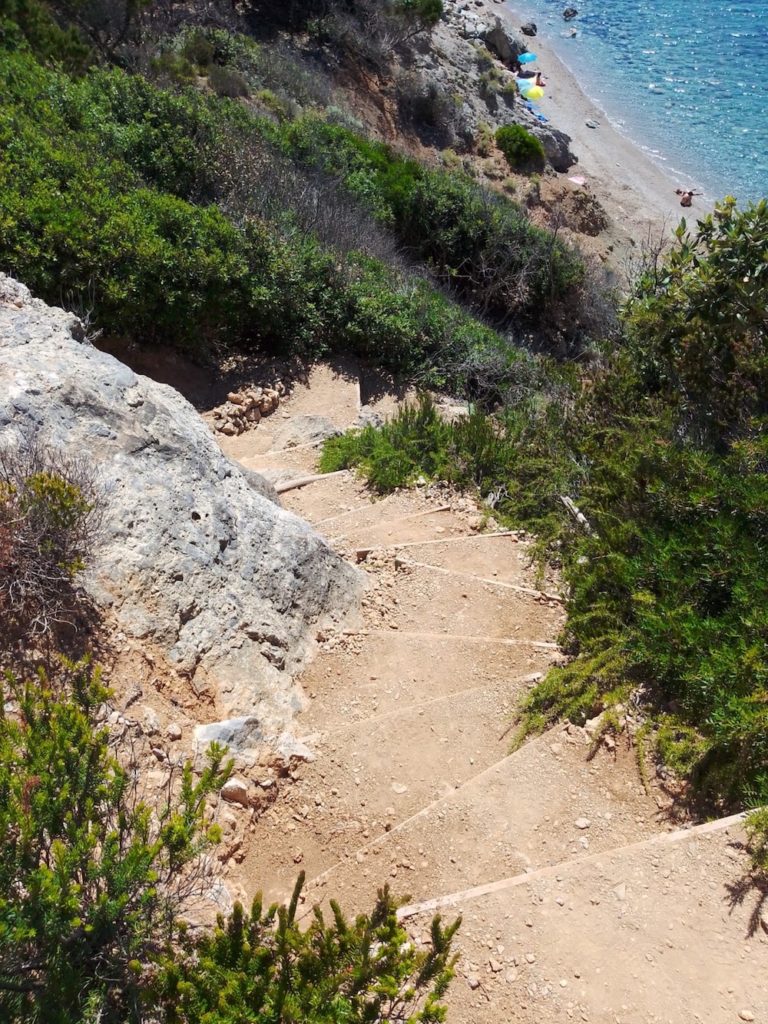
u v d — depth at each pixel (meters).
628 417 7.73
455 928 3.29
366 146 22.02
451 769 5.14
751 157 33.38
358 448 9.82
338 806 4.89
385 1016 3.27
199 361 12.08
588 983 3.78
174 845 3.29
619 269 23.56
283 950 3.17
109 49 22.98
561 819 4.68
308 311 12.94
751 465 6.34
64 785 3.17
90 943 3.10
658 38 44.47
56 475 4.73
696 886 4.14
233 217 13.71
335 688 5.88
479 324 15.72
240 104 21.72
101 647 4.76
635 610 5.68
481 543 7.65
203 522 5.79
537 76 38.66
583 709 5.31
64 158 11.72
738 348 7.61
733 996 3.70
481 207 20.50
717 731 4.75
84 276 10.53
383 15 33.88
